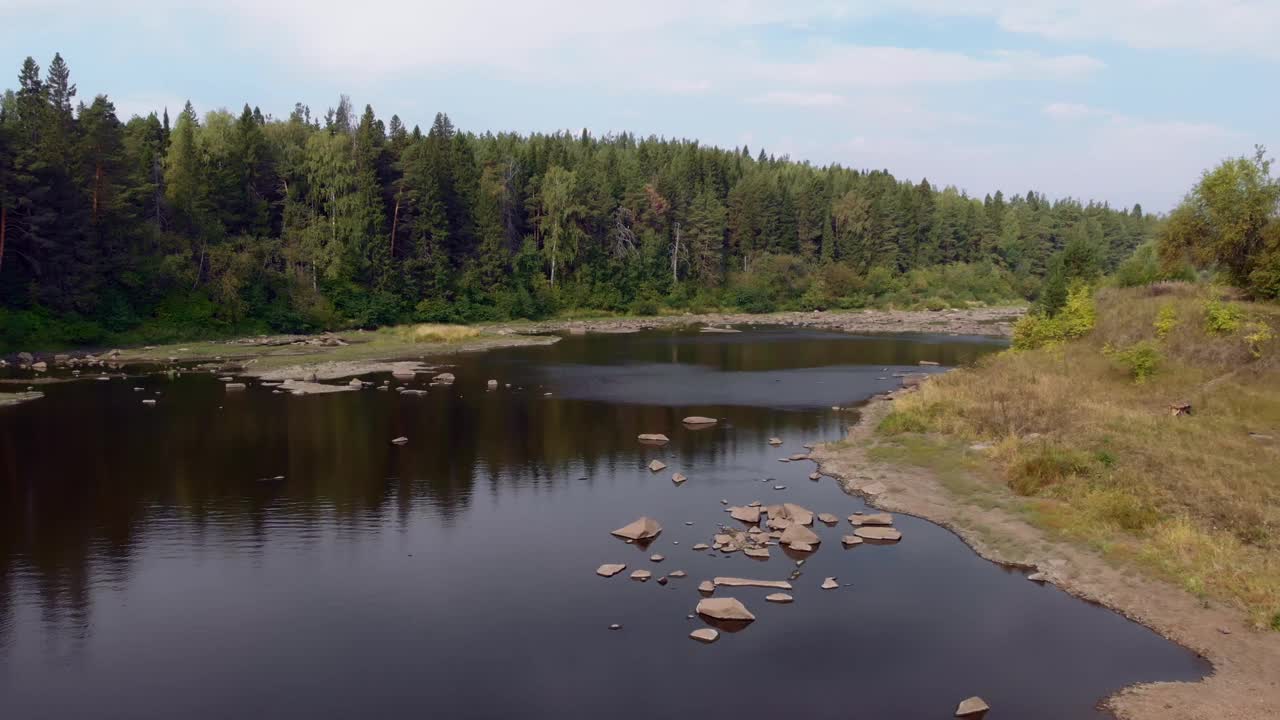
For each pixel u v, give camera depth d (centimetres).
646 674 1784
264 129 10031
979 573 2338
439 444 3869
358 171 9519
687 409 4778
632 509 2927
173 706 1669
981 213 16712
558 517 2834
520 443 3909
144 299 7600
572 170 12700
